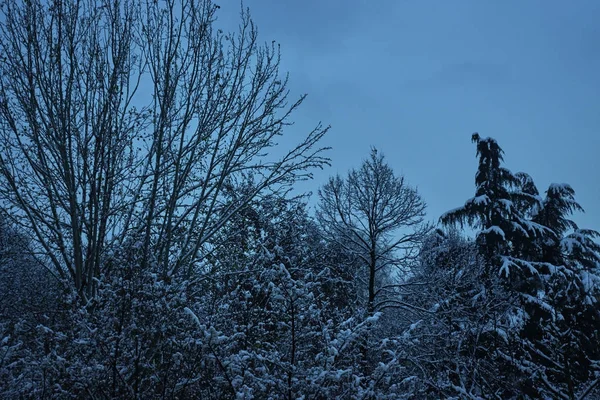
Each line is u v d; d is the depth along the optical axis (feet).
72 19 19.99
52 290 21.09
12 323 18.16
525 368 26.58
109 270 18.10
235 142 24.12
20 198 18.29
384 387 15.48
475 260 44.24
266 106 25.00
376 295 45.73
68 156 19.56
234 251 24.22
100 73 20.31
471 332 29.45
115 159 20.22
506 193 52.90
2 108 18.74
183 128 22.38
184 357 15.07
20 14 19.19
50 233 19.76
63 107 19.43
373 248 43.91
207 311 18.39
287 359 16.94
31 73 18.84
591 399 28.78
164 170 21.50
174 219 22.97
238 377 14.03
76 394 14.43
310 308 14.93
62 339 14.14
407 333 17.37
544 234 52.29
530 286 44.01
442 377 27.20
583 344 29.22
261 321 19.39
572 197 56.34
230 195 26.66
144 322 14.87
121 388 14.46
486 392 27.94
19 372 16.48
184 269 22.30
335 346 14.56
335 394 15.10
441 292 40.57
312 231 43.24
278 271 14.71
